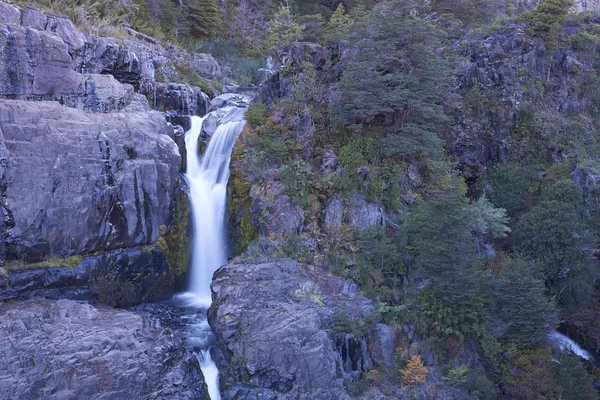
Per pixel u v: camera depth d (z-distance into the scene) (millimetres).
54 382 16172
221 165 27375
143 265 23578
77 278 21438
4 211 20266
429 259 22406
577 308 26453
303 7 56531
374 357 20812
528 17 34969
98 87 25688
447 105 30172
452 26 42406
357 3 52781
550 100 33656
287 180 24922
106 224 22719
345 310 20906
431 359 21484
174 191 25375
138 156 24219
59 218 21422
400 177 26703
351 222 24938
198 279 25859
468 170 32094
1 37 21891
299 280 22047
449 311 22109
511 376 21672
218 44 51094
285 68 29281
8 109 20656
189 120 29906
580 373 21984
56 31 25906
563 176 29859
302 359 19156
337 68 29062
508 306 22781
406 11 28188
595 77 34750
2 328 17297
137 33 37656
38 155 21062
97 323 18984
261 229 24344
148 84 31359
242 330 19750
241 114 30516
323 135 27422
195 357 19078
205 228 26359
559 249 26359
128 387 16812
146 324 19828
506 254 28000
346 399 18984
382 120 27719
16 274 20203
